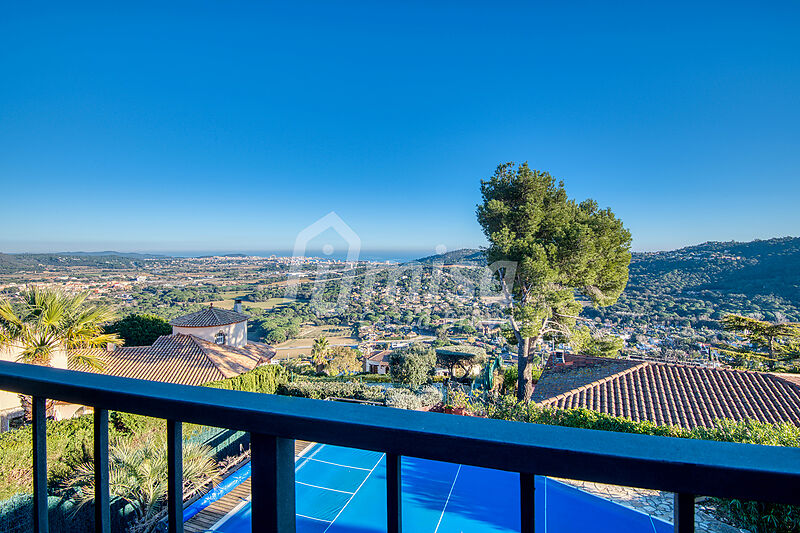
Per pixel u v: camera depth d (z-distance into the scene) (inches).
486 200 659.4
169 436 26.5
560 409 344.8
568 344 646.5
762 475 16.6
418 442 20.4
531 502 19.3
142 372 545.6
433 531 241.9
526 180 626.5
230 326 738.8
